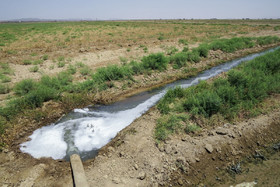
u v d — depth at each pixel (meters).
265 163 5.02
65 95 8.77
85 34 30.44
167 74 12.12
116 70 10.76
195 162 4.89
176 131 5.98
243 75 8.52
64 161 5.26
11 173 4.75
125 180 4.42
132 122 7.09
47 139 6.18
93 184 4.32
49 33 31.75
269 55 12.46
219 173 4.73
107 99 8.98
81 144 5.97
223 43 19.06
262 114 6.74
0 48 18.56
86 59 14.64
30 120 6.98
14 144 5.91
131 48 18.78
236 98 7.23
